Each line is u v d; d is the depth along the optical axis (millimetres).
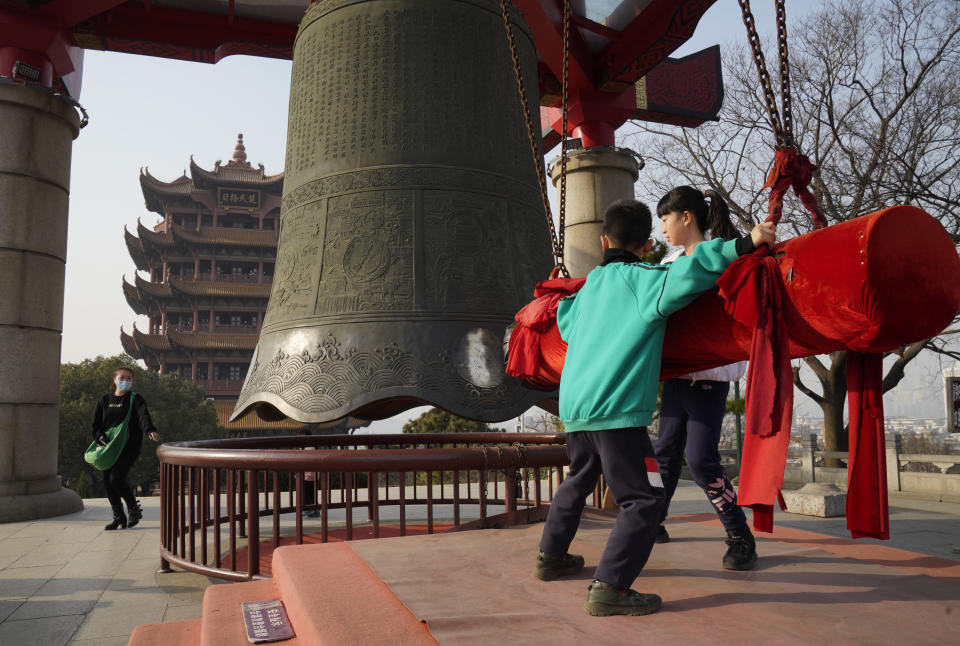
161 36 8938
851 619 1968
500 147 5234
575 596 2248
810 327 1830
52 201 8539
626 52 9359
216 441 4793
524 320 2643
